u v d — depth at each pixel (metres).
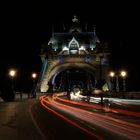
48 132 18.78
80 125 22.47
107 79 157.00
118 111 35.91
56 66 171.38
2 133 18.33
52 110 38.41
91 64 170.38
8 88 65.31
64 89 185.75
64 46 182.62
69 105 50.75
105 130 19.58
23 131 19.20
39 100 70.19
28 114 31.66
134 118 27.45
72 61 171.62
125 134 17.75
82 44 185.62
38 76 165.75
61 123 23.75
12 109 38.28
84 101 66.00
